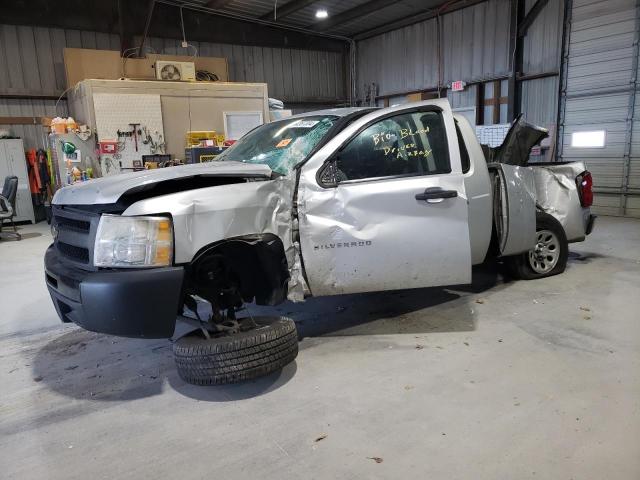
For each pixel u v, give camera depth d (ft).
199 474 6.48
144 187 8.05
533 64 32.58
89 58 30.68
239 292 9.16
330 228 9.53
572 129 30.73
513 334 10.69
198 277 8.57
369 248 9.73
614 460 6.43
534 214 13.47
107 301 7.51
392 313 12.30
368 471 6.40
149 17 32.78
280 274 9.01
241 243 8.81
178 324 12.28
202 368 8.08
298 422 7.62
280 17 37.86
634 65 27.27
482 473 6.28
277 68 43.42
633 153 28.02
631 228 23.81
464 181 10.91
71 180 24.79
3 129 33.63
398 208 9.84
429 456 6.66
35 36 33.40
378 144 10.21
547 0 31.07
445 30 37.86
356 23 41.47
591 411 7.58
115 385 9.14
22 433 7.63
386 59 43.39
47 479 6.51
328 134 10.19
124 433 7.52
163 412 8.10
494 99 35.17
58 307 8.98
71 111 31.65
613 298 12.84
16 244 25.40
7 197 26.96
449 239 10.09
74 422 7.89
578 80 29.94
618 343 10.04
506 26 33.63
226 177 8.98
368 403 8.09
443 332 10.96
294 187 9.53
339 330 11.34
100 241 7.81
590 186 15.53
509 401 7.97
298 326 11.67
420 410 7.81
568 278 14.76
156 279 7.62
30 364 10.21
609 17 27.99
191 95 29.37
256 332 8.39
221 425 7.64
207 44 39.60
